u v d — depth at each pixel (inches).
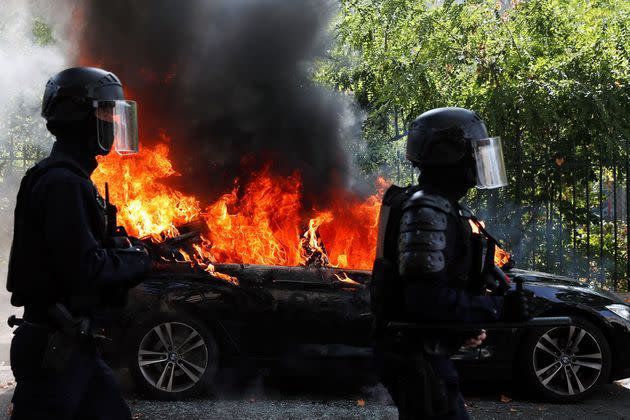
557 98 357.7
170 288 213.5
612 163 375.9
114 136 108.5
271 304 213.8
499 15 394.0
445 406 102.1
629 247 385.1
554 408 213.3
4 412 202.5
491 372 217.3
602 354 220.1
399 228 104.9
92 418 103.4
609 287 395.5
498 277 114.0
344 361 213.0
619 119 367.6
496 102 358.9
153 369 215.9
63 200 98.3
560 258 391.9
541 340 217.8
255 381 235.5
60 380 98.6
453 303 98.8
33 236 99.6
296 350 214.2
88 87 105.2
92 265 97.7
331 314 213.2
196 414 200.8
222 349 215.6
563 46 383.6
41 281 99.3
